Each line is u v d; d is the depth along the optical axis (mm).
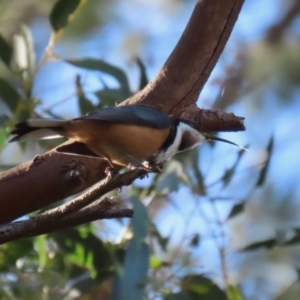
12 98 9297
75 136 7047
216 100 11305
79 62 9383
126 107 7312
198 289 9055
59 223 6418
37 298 8883
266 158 9844
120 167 7531
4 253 8977
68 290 8945
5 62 9461
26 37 9578
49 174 7309
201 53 7781
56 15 9008
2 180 7285
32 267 9242
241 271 13008
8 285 8742
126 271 8219
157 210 11641
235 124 7895
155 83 7922
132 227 8422
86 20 14531
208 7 7699
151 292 8875
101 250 8953
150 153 7273
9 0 13719
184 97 7887
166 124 7340
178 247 9547
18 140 6883
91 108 9508
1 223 7414
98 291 9039
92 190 6227
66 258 9055
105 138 7074
